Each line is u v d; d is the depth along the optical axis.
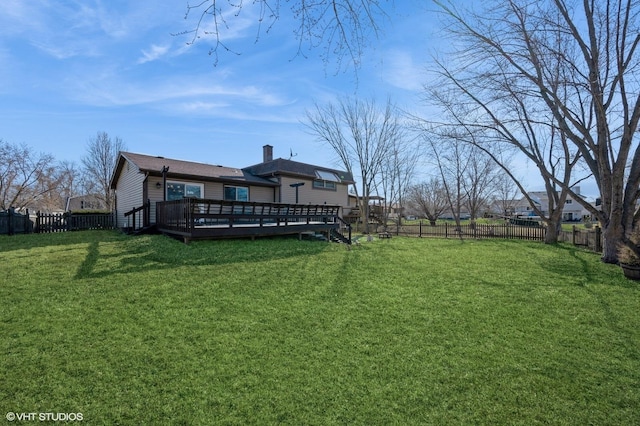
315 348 3.71
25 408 2.53
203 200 9.41
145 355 3.37
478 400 2.84
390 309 5.04
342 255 9.35
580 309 5.16
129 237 10.51
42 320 4.05
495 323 4.55
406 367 3.34
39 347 3.41
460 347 3.81
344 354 3.59
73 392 2.74
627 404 2.80
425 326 4.41
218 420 2.51
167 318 4.32
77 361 3.19
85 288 5.28
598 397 2.90
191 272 6.47
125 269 6.49
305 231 12.63
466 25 8.52
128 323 4.10
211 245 9.23
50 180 26.14
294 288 5.93
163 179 11.99
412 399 2.83
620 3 8.24
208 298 5.14
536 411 2.70
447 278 7.05
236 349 3.60
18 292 4.99
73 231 13.38
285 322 4.41
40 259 7.11
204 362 3.30
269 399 2.78
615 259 8.89
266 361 3.38
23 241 9.68
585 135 9.40
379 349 3.73
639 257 7.16
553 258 9.80
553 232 14.23
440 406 2.75
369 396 2.86
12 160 23.34
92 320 4.12
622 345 3.92
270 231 11.33
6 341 3.50
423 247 12.33
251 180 16.48
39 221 13.34
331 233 14.20
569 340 4.04
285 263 7.77
